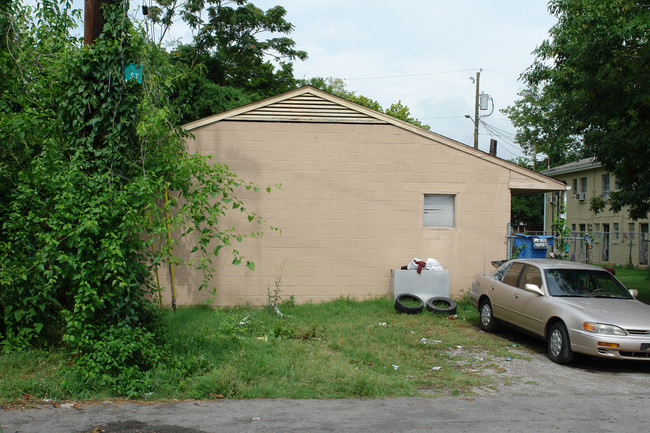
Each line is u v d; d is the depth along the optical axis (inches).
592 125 569.6
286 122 510.3
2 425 196.5
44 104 306.8
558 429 203.3
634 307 331.9
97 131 276.4
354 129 515.2
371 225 514.9
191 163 325.7
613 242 1195.3
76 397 233.3
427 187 519.2
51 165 275.4
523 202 1652.3
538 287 360.2
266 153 508.1
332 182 513.0
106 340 252.5
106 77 274.2
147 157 304.0
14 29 353.1
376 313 466.0
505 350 355.9
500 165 523.8
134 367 250.2
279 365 283.3
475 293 441.1
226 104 920.9
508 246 522.6
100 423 201.6
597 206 639.1
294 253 508.1
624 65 502.6
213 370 273.1
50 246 257.1
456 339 384.5
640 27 452.8
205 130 504.1
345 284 511.5
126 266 260.8
